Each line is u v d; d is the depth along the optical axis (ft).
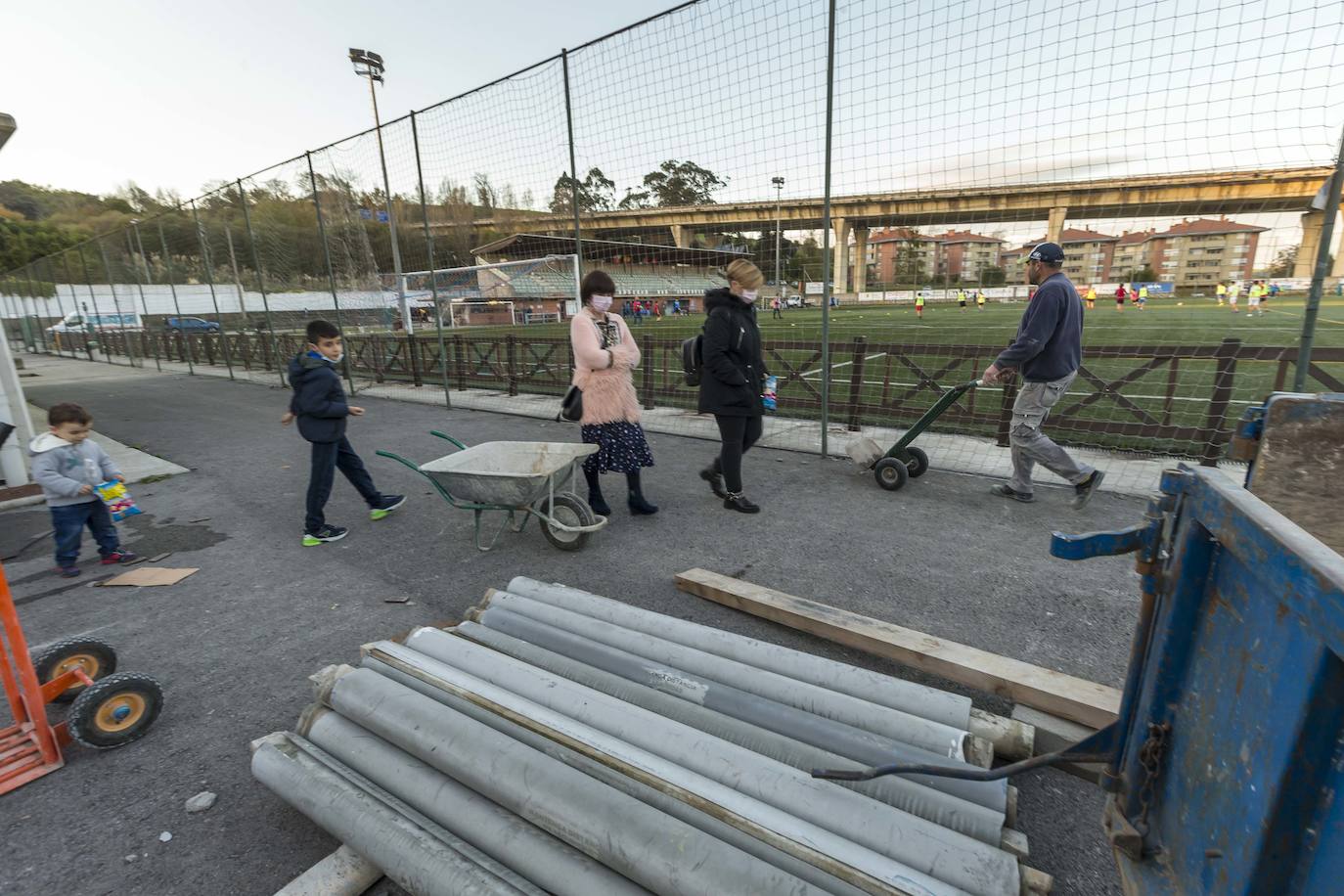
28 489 19.34
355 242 45.24
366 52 81.56
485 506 13.32
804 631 10.21
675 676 7.67
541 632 8.87
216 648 10.48
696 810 5.42
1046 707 7.76
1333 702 2.72
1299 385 13.85
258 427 31.07
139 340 78.18
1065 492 16.72
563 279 108.27
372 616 11.41
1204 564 3.84
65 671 8.89
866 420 25.96
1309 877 2.85
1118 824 4.34
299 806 6.34
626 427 14.94
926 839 5.18
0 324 19.01
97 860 6.38
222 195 48.29
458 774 6.08
